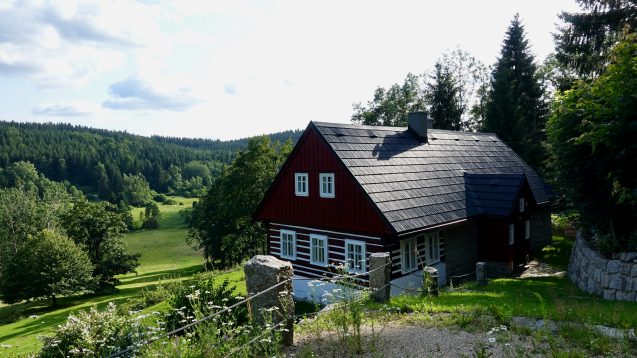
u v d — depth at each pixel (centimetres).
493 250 1988
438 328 752
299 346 683
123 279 5500
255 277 675
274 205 2100
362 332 756
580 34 2678
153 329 601
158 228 9819
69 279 3991
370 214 1644
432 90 5075
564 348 610
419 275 1738
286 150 4312
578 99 1426
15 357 837
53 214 5938
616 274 1183
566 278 1684
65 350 651
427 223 1681
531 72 4341
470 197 2034
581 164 1404
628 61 1207
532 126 4188
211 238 4872
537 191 2502
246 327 628
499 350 624
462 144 2545
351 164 1741
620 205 1295
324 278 778
